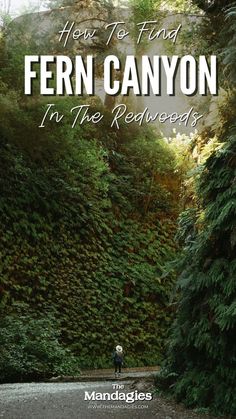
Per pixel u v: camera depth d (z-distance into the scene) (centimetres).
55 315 1449
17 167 1495
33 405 675
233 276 639
